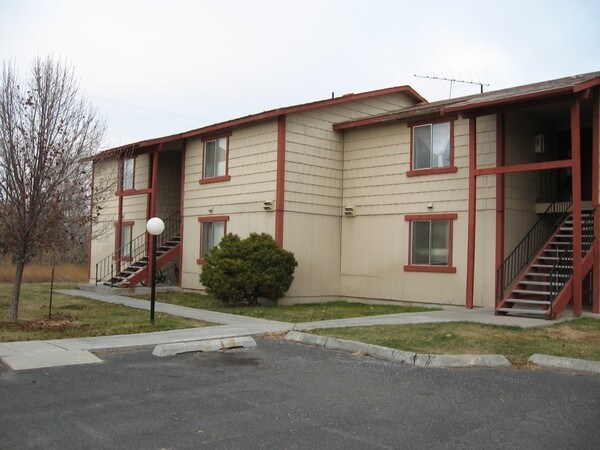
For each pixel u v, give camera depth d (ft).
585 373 28.35
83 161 45.80
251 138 61.57
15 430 19.02
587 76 52.08
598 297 45.44
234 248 54.90
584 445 18.45
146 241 76.33
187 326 41.45
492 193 51.47
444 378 27.25
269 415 21.17
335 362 30.81
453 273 53.98
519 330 37.63
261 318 46.37
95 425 19.72
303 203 59.77
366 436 19.07
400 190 58.54
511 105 46.03
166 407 21.98
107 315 47.55
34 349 31.83
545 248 50.57
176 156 80.38
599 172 45.80
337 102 62.18
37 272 93.04
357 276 61.72
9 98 41.34
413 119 57.72
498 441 18.74
